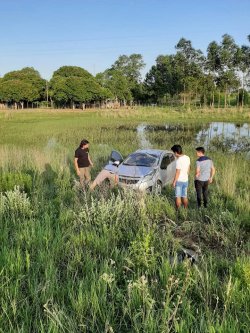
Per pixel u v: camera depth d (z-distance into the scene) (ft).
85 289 15.93
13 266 17.74
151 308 14.14
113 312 14.70
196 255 20.59
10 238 22.33
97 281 16.52
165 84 358.02
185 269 17.49
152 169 38.78
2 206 27.99
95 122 154.10
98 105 353.31
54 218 27.02
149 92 382.63
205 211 29.09
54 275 17.01
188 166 30.81
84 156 38.50
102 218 25.48
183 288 15.20
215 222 26.09
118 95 366.63
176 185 30.68
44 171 45.83
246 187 38.81
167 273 17.47
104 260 18.84
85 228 24.50
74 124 141.59
